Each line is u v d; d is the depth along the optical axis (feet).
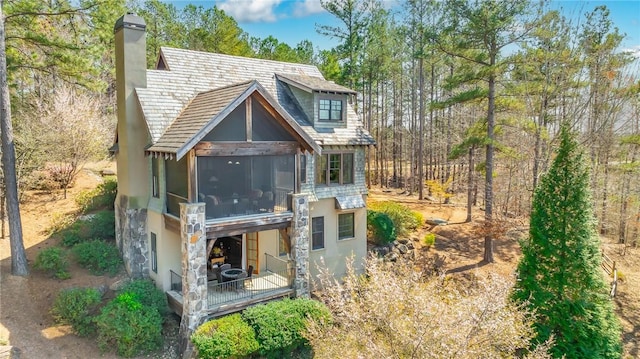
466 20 69.26
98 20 64.13
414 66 123.03
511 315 28.78
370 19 109.19
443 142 113.70
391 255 68.54
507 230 73.00
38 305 46.83
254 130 47.37
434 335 25.53
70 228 61.36
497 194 89.61
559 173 39.11
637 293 68.90
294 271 50.31
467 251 76.48
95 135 80.18
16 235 51.06
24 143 66.74
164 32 124.06
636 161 88.12
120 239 57.47
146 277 54.19
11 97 72.18
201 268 43.11
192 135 41.04
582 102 74.54
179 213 46.47
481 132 75.20
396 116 146.30
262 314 43.39
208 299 46.37
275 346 41.68
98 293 46.93
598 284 38.19
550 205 39.37
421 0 102.01
